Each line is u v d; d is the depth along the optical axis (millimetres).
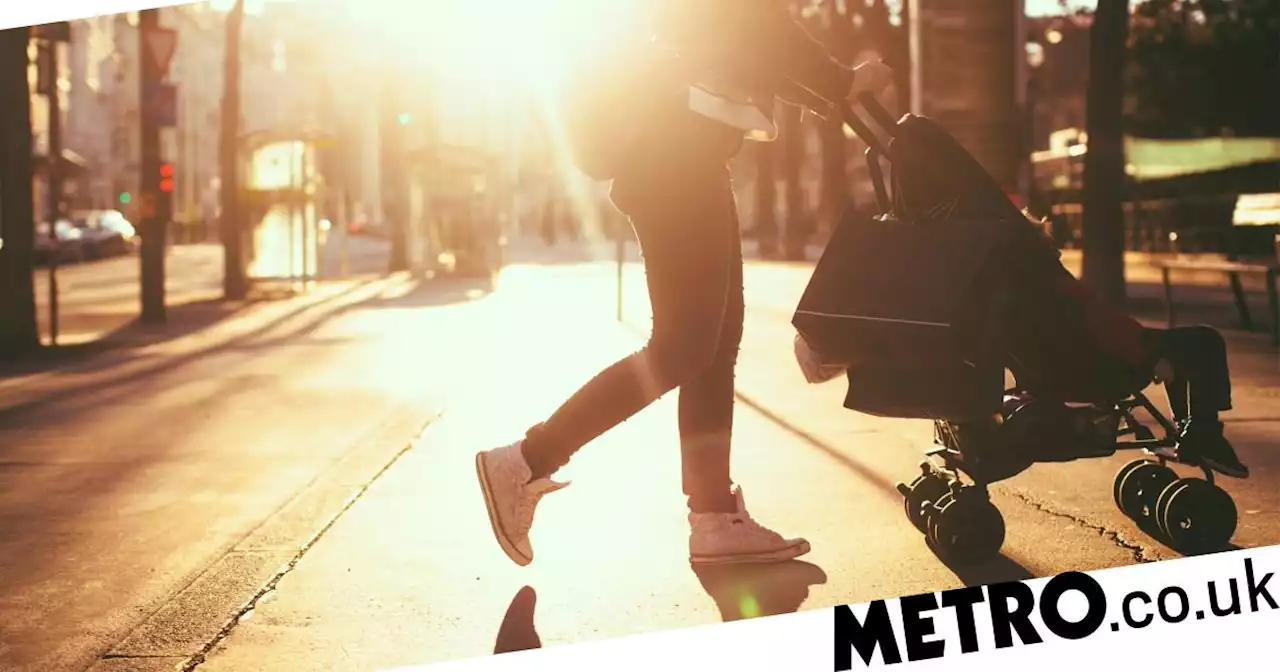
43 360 12914
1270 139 32250
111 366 12211
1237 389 8883
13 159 14148
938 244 4082
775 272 32344
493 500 3949
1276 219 14930
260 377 10961
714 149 3871
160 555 4945
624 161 3865
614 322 16250
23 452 7301
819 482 5957
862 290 4172
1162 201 25594
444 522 5316
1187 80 32438
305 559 4738
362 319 17672
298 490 6152
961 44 17688
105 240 51094
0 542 5168
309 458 7004
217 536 5234
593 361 11750
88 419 8602
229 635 3887
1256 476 5910
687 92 3811
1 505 5859
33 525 5453
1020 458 4402
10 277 14109
